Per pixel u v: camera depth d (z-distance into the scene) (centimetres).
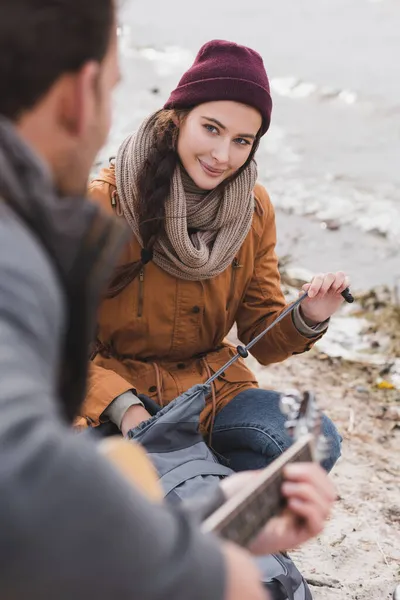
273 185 562
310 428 136
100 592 74
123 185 229
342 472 313
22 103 91
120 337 239
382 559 273
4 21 89
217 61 222
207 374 243
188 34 884
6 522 70
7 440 72
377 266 465
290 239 494
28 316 79
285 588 200
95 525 73
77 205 91
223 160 223
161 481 200
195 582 79
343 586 261
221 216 232
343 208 529
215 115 221
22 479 71
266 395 241
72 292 93
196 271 229
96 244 92
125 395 226
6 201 86
